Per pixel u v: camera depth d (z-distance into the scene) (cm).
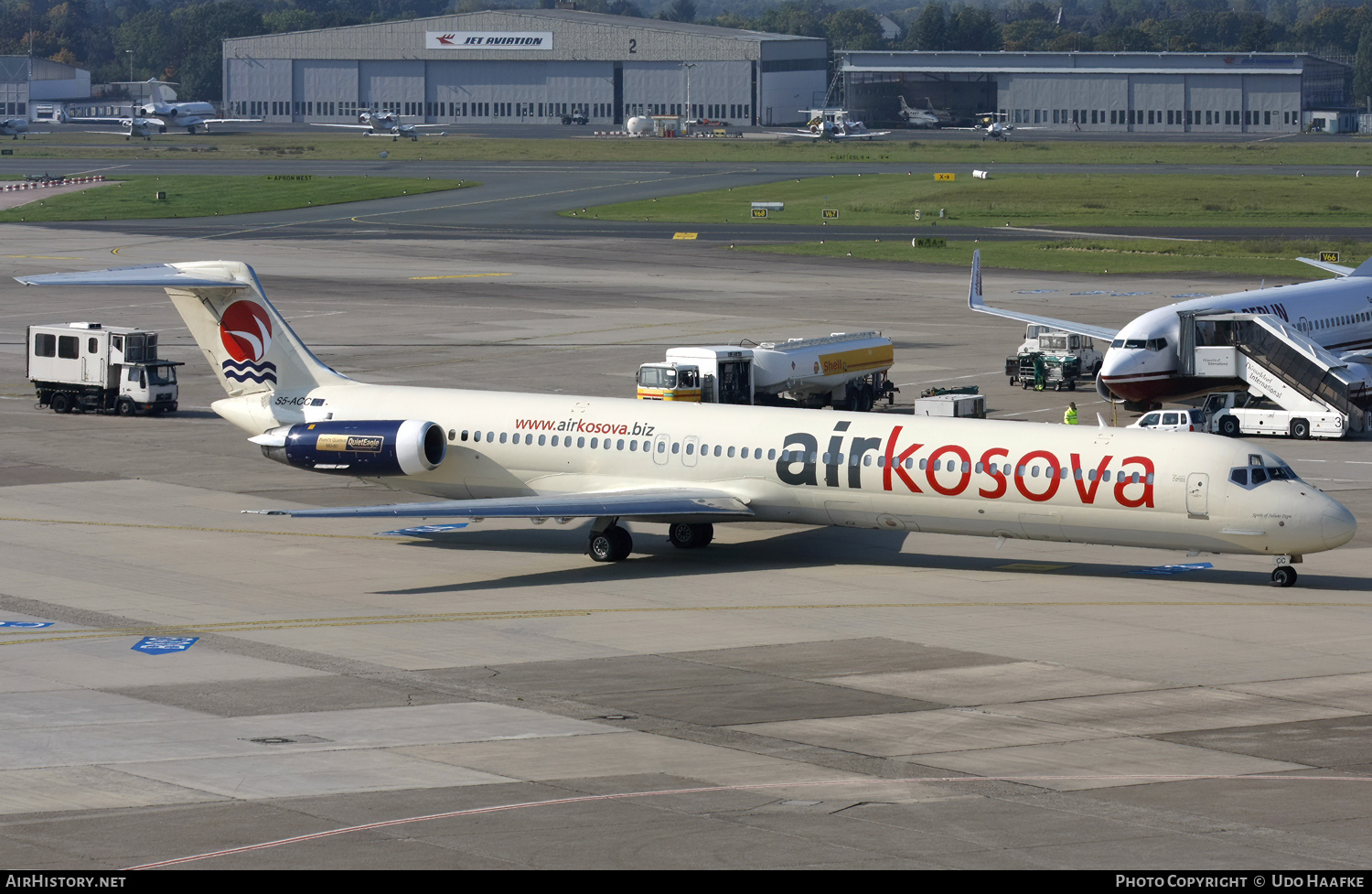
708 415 14925
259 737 9212
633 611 12731
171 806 7856
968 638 11812
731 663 11075
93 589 13388
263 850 7138
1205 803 7944
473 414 15700
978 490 13725
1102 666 10981
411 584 13762
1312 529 12925
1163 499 13175
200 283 15988
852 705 9994
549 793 8088
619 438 15050
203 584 13650
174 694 10244
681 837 7344
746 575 14138
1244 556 14825
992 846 7231
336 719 9625
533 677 10694
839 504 14312
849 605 12938
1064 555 14988
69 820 7612
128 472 18875
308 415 16188
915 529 14250
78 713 9769
